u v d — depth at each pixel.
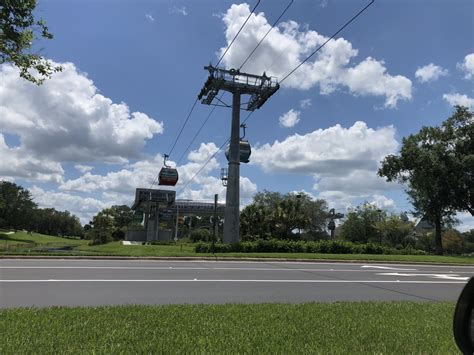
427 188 40.44
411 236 69.81
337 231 83.62
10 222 98.50
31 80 8.30
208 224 96.75
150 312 7.47
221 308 8.12
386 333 6.42
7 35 7.32
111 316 7.05
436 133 39.56
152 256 21.47
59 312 7.30
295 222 49.50
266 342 5.69
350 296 11.12
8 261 17.66
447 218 44.72
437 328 6.83
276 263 20.97
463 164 37.56
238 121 33.28
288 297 10.57
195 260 21.48
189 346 5.38
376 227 66.12
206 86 32.62
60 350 5.05
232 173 32.69
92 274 13.68
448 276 17.16
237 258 22.38
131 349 5.17
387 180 42.28
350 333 6.37
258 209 50.03
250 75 32.88
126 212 130.25
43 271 14.12
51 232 156.62
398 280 15.20
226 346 5.44
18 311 7.32
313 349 5.39
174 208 89.00
